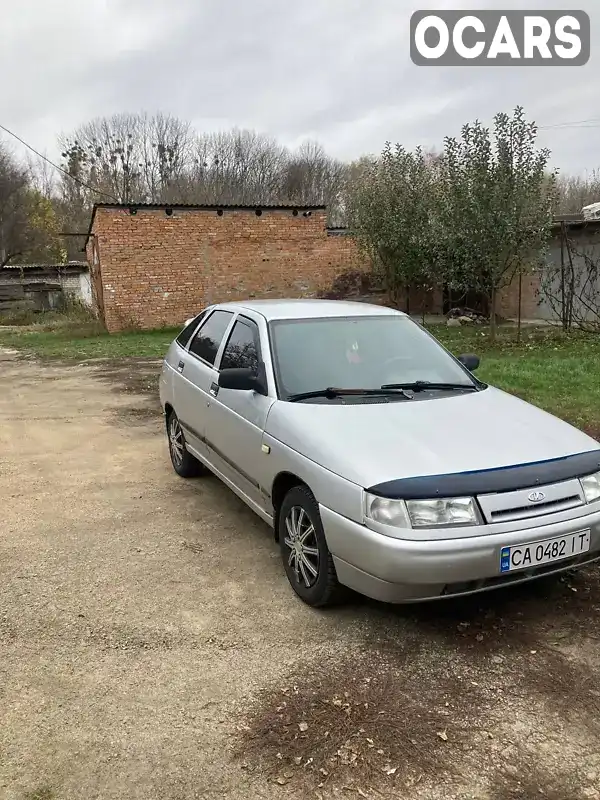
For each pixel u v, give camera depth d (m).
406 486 2.97
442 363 4.45
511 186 12.57
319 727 2.58
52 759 2.44
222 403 4.48
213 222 19.84
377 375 4.14
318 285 21.14
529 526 3.02
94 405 9.32
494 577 3.00
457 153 13.11
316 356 4.18
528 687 2.82
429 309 21.88
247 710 2.70
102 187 45.56
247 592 3.69
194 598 3.63
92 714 2.69
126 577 3.88
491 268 13.23
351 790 2.28
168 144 47.28
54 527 4.68
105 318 19.41
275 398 3.89
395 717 2.64
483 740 2.50
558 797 2.24
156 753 2.46
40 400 9.84
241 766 2.39
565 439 3.51
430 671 2.94
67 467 6.20
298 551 3.56
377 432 3.41
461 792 2.26
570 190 35.56
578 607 3.49
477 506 2.98
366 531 3.00
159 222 19.33
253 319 4.57
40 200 46.50
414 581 2.91
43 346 17.52
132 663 3.03
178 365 5.61
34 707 2.74
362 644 3.16
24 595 3.68
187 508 5.03
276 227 20.50
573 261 16.48
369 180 19.02
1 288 31.20
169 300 19.75
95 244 20.81
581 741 2.50
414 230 17.67
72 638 3.24
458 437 3.39
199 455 5.20
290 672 2.95
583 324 15.27
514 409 3.91
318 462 3.31
